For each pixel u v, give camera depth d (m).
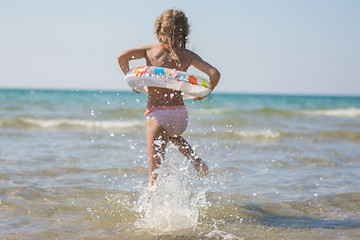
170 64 3.12
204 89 3.03
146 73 2.94
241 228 2.82
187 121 3.14
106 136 8.27
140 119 12.75
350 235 2.67
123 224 2.85
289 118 14.54
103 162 5.21
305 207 3.41
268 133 8.80
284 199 3.66
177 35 3.13
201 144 7.08
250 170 4.97
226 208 3.33
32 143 6.82
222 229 2.78
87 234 2.61
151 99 3.10
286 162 5.55
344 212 3.29
